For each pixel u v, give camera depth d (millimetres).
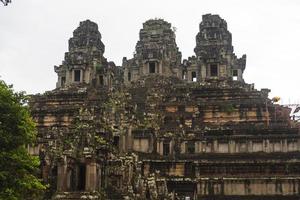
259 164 85062
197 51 121188
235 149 90562
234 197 82938
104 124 79125
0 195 47312
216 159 87812
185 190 85312
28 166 51938
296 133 90562
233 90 108188
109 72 126000
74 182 69125
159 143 93250
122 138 83812
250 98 106062
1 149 50094
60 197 66688
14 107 51688
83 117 75375
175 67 125500
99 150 71125
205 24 122375
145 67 120000
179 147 92688
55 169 71375
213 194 83938
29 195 54969
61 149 71438
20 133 51781
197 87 110062
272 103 103812
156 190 76750
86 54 120812
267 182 83312
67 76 120188
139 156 88938
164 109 104062
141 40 128375
